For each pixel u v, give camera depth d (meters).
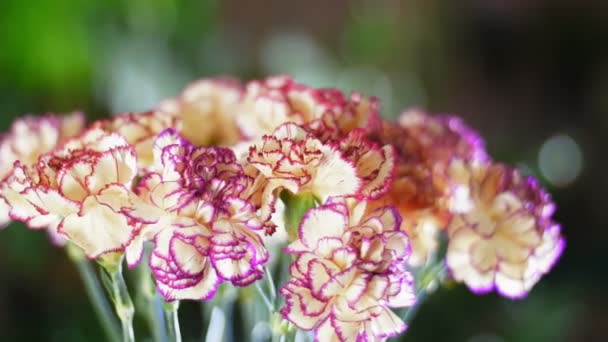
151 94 1.43
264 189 0.52
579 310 1.23
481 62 2.12
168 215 0.50
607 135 2.04
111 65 1.41
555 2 2.09
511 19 2.09
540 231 0.57
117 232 0.51
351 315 0.50
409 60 2.04
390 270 0.50
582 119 2.10
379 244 0.50
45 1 1.31
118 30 1.43
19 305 1.28
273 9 2.00
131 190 0.51
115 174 0.51
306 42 1.90
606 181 1.91
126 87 1.42
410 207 0.56
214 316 0.63
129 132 0.56
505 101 2.12
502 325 1.09
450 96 2.08
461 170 0.59
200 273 0.50
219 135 0.64
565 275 1.43
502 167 0.58
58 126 0.62
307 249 0.51
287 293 0.50
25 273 1.31
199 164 0.50
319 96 0.58
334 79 1.83
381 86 1.90
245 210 0.50
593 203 1.85
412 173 0.57
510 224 0.57
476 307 1.10
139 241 0.51
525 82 2.12
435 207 0.57
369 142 0.53
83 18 1.36
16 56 1.34
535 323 1.10
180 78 1.48
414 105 1.95
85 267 0.63
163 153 0.50
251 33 1.98
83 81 1.40
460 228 0.57
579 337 1.45
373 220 0.51
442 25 2.08
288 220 0.53
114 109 1.43
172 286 0.50
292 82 0.61
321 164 0.51
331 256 0.50
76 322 1.09
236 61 1.72
